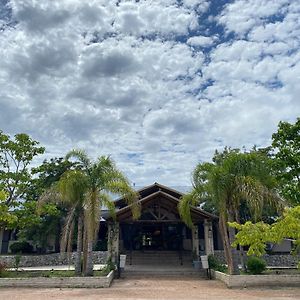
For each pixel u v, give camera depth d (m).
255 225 14.11
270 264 26.27
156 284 16.84
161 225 30.47
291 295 13.06
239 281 15.67
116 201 24.20
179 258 24.73
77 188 17.17
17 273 18.73
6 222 20.75
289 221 13.04
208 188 17.83
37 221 21.23
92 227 16.98
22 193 21.84
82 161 18.02
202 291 14.33
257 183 16.19
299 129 20.58
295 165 20.28
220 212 17.56
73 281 15.74
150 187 26.98
